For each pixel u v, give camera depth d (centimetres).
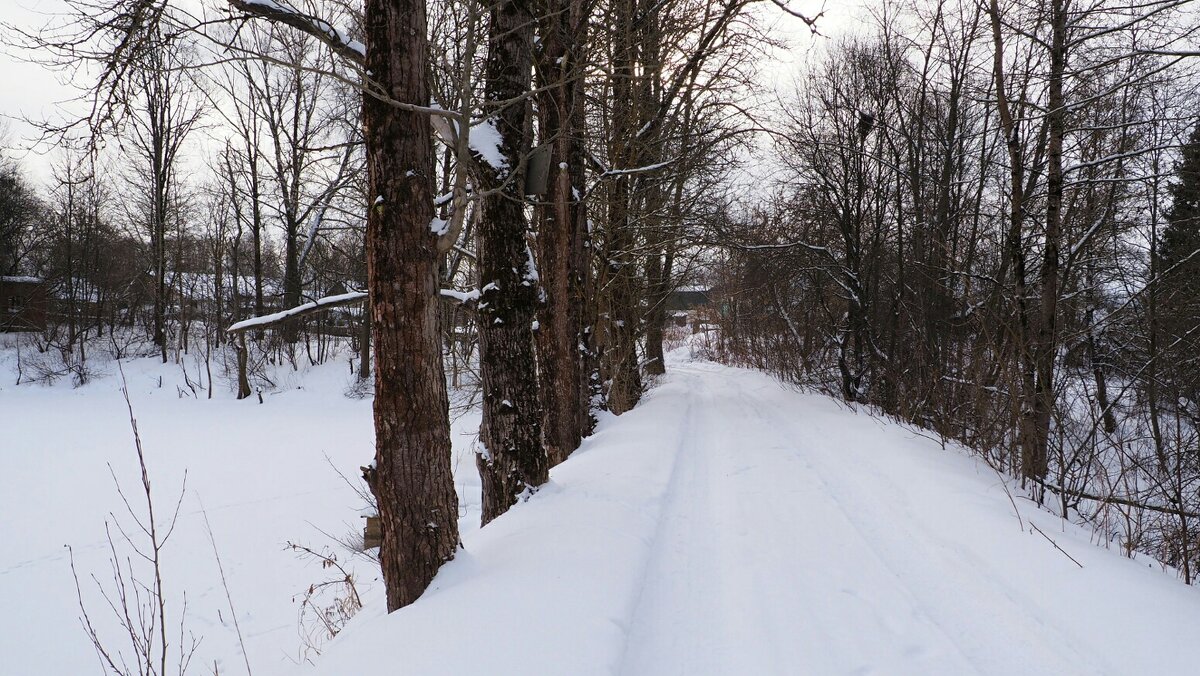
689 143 1336
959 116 1361
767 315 2194
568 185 890
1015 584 440
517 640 333
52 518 1162
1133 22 623
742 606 425
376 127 399
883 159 1491
